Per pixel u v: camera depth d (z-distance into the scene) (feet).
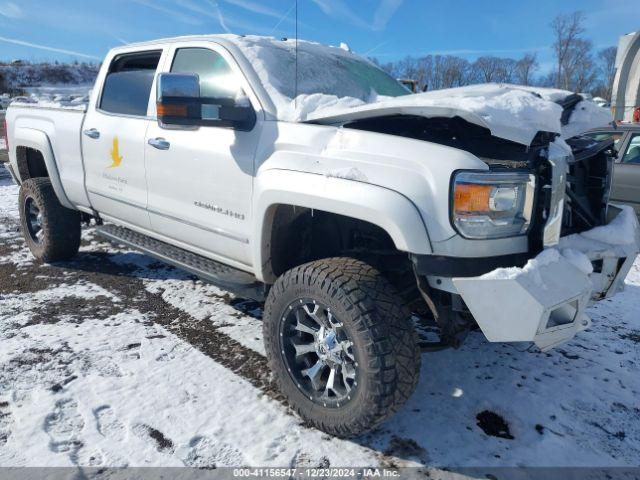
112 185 12.73
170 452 7.52
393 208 7.02
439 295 7.65
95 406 8.54
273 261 9.14
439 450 7.77
